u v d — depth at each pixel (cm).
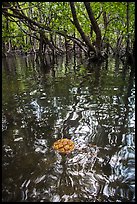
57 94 647
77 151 339
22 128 423
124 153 333
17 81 873
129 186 266
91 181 274
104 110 505
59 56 2136
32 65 1480
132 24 1545
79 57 2050
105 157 323
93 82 803
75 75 972
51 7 1519
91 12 1375
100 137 382
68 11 1565
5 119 467
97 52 1541
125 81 812
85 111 501
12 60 2070
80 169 296
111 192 258
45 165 307
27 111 510
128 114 480
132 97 600
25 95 645
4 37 1430
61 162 313
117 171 292
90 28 1969
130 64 1341
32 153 337
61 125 432
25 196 254
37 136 390
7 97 630
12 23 1886
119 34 1991
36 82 836
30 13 1909
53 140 374
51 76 962
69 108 523
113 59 1750
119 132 399
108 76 930
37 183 273
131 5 1449
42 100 591
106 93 644
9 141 376
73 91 676
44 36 1482
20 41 1605
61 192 258
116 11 1580
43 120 458
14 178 282
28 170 297
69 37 1515
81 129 413
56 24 1575
